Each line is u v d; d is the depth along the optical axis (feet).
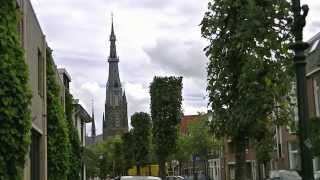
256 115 38.91
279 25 37.91
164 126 125.80
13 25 40.32
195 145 221.46
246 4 38.50
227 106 41.24
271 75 38.27
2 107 37.86
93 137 564.30
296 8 31.19
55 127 78.54
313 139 61.57
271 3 37.63
